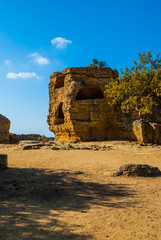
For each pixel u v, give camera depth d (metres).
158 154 17.45
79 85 35.97
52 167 11.88
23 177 8.55
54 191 6.62
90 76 37.81
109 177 9.17
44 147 23.05
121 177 9.23
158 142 27.25
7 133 35.03
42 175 9.16
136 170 9.62
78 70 37.47
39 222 4.17
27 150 21.50
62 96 39.28
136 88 20.23
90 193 6.51
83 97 40.81
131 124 31.27
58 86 42.44
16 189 6.74
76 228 3.91
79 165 12.73
